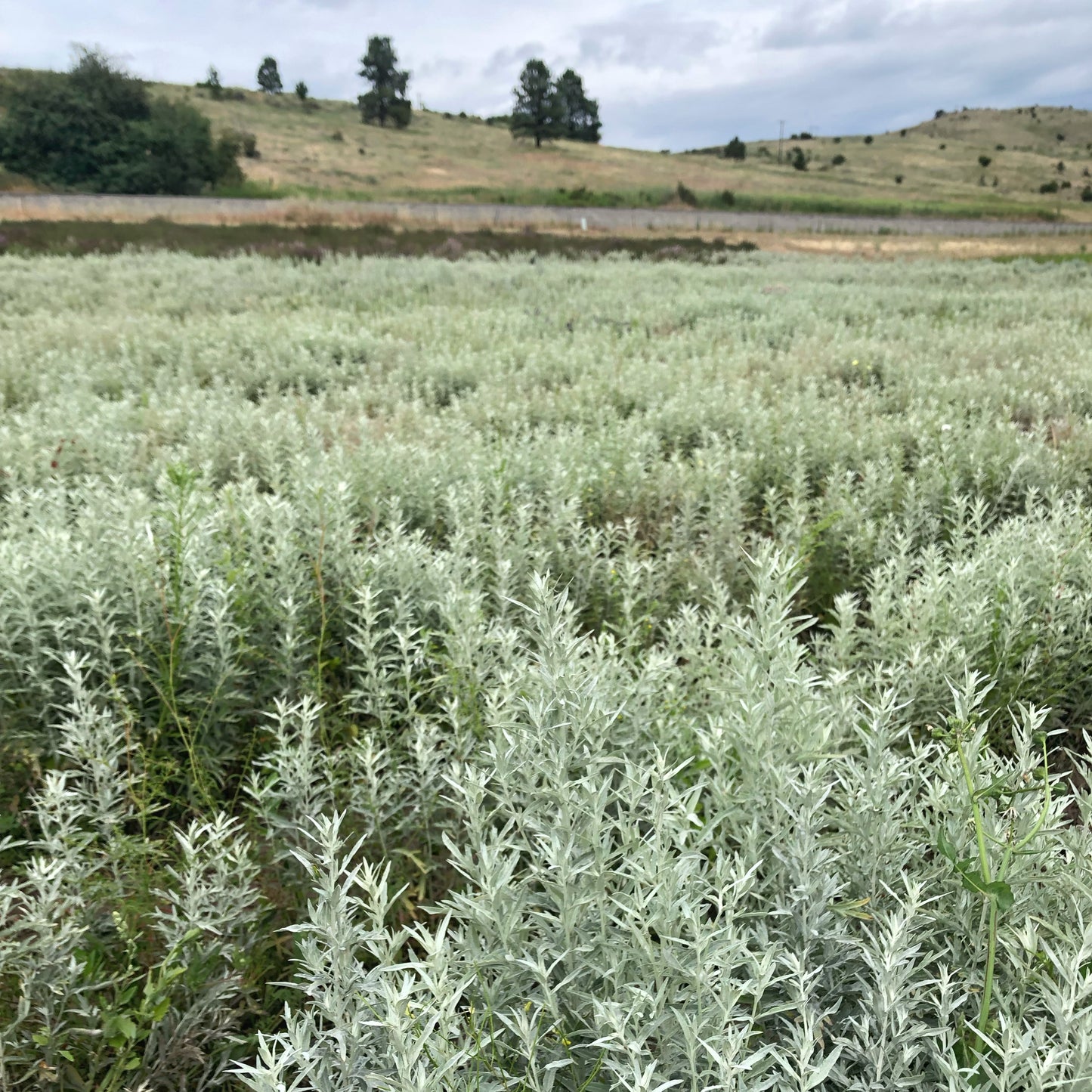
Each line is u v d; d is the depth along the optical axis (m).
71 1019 1.94
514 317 12.27
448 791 2.72
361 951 2.24
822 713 2.37
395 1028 1.26
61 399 7.05
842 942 1.61
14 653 3.04
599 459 5.59
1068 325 11.73
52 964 1.83
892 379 8.78
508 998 1.56
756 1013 1.41
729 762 2.28
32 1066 1.79
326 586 3.76
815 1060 1.56
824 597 4.42
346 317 12.14
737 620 2.55
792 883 1.77
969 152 145.50
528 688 2.35
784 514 4.89
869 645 3.41
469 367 8.83
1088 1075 1.27
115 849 2.30
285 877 2.44
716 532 4.56
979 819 1.54
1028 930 1.55
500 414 7.20
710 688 2.69
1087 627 3.27
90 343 9.81
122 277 16.31
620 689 2.50
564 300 14.63
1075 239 45.19
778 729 2.17
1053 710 3.19
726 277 19.11
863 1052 1.44
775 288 16.56
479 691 2.84
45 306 13.44
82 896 2.17
